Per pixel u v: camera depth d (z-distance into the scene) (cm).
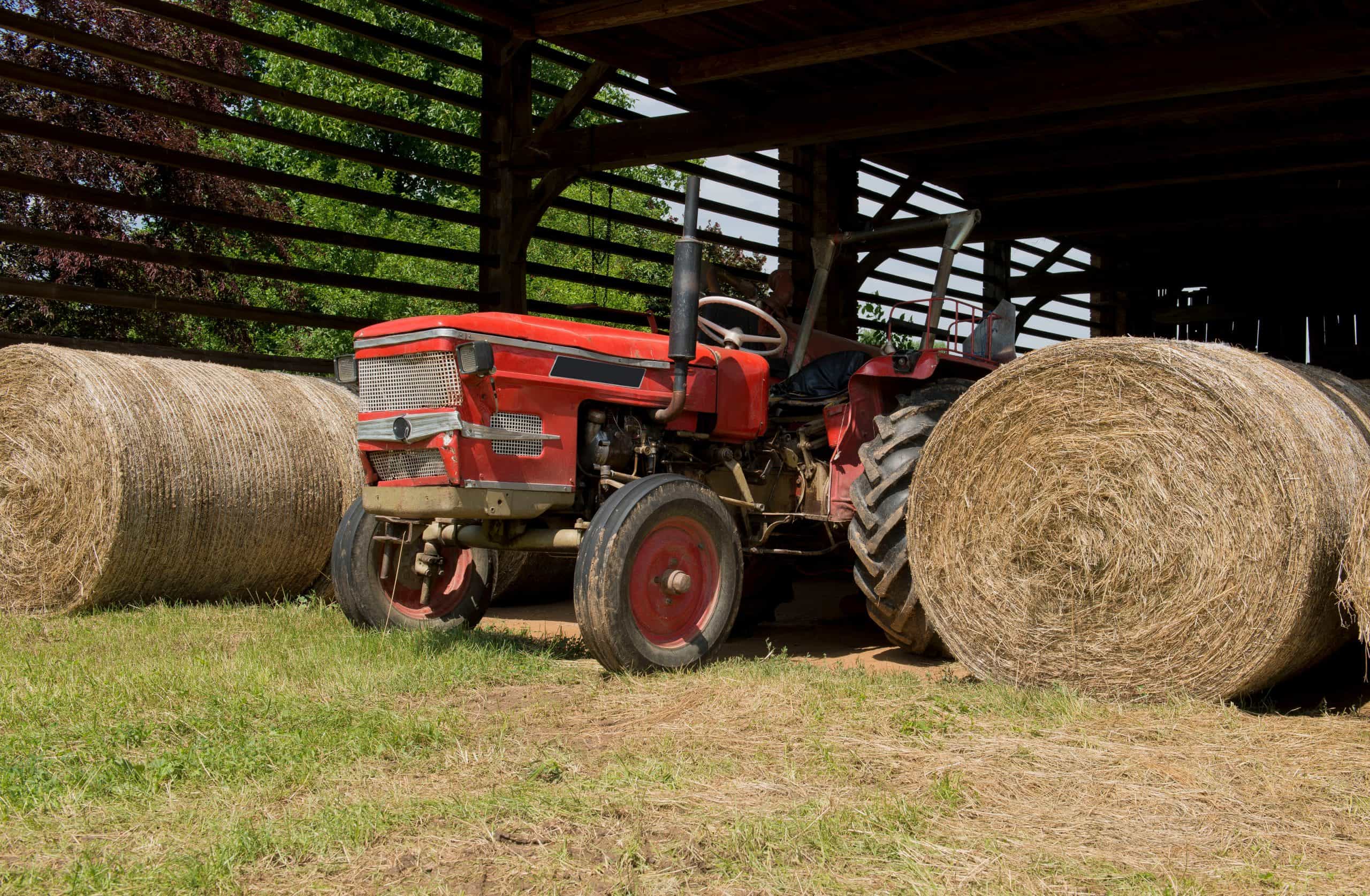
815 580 802
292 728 319
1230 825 257
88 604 564
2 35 1229
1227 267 1343
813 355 636
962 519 418
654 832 246
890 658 489
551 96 896
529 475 421
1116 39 740
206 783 279
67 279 1284
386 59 2012
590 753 307
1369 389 479
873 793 272
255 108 1952
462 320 409
